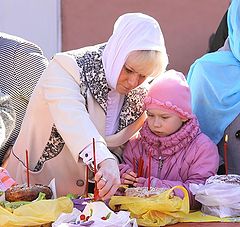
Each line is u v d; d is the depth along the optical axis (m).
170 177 5.04
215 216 4.66
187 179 5.02
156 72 4.94
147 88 5.29
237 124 5.34
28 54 5.63
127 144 5.28
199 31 8.39
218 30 6.98
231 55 5.59
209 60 5.59
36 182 5.20
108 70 4.95
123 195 4.71
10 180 4.88
